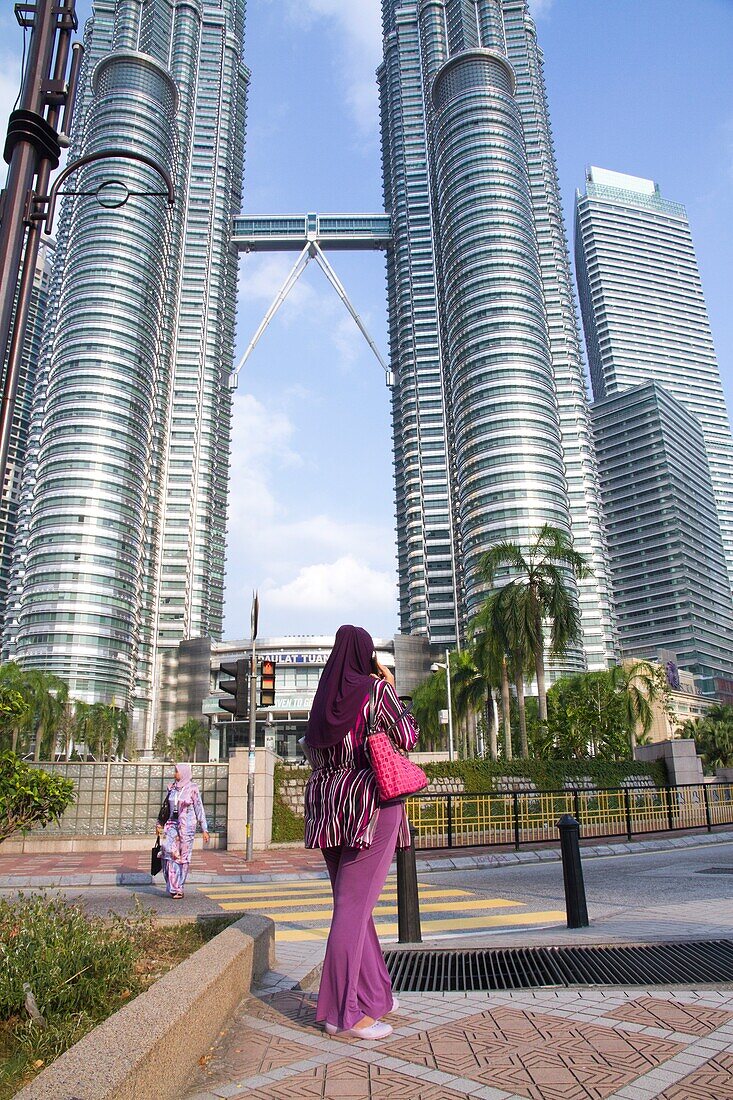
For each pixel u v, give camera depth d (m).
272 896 10.76
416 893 6.50
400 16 179.75
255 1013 4.15
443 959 5.46
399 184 170.25
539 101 159.62
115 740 92.69
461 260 131.50
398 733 3.73
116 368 123.00
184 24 171.25
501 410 119.00
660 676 48.91
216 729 122.25
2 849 17.81
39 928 4.24
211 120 171.50
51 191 5.64
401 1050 3.46
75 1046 2.72
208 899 10.41
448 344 133.38
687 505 171.62
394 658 114.69
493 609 30.89
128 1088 2.48
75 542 113.81
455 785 21.64
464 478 121.62
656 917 7.61
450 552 140.50
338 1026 3.66
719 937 5.78
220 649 127.25
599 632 126.88
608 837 18.48
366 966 3.85
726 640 171.62
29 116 5.39
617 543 171.12
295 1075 3.16
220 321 158.38
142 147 136.38
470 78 143.62
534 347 123.81
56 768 19.02
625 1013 3.91
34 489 121.06
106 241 128.25
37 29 5.68
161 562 139.62
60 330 126.31
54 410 121.12
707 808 20.14
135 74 141.62
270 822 18.58
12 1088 2.79
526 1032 3.66
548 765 23.84
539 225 147.75
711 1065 3.12
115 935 4.66
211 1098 2.95
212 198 165.75
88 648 110.25
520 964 5.19
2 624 161.12
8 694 9.04
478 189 133.75
